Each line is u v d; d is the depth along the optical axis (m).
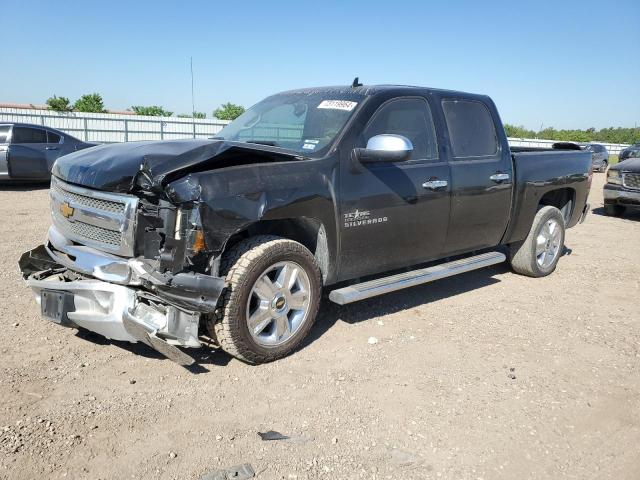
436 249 5.03
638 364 4.21
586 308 5.52
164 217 3.39
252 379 3.66
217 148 3.60
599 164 28.64
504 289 6.05
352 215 4.19
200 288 3.34
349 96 4.62
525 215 5.99
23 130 12.55
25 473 2.63
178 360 3.37
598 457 3.00
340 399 3.47
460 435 3.13
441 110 5.02
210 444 2.94
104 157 3.74
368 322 4.81
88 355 3.91
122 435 2.97
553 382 3.84
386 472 2.78
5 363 3.72
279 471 2.74
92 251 3.69
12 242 7.16
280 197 3.70
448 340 4.50
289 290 3.88
